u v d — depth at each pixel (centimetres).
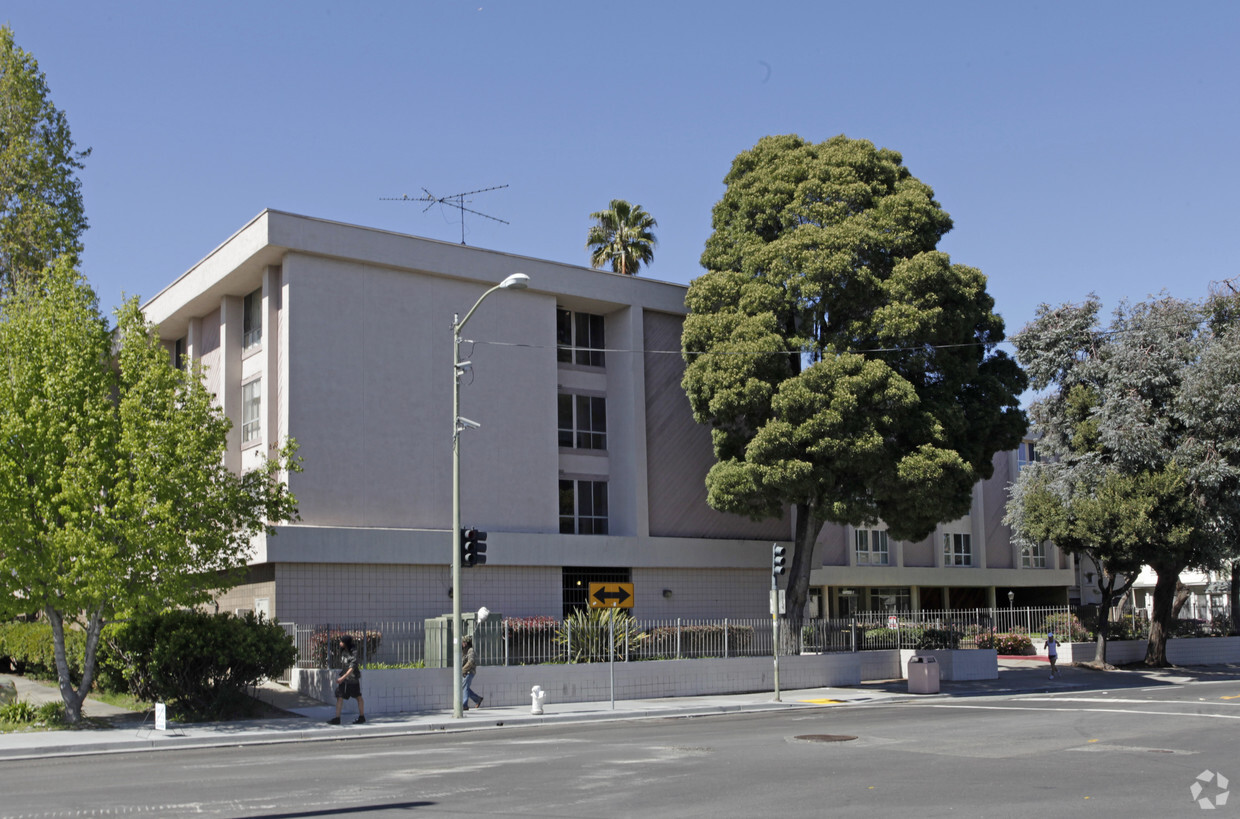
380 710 2488
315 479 3012
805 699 2880
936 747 1772
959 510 3300
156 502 2172
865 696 3003
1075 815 1132
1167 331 4106
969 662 3641
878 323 3269
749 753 1711
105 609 2180
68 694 2209
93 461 2144
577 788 1347
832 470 3219
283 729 2148
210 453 2278
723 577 3903
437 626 2633
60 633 2231
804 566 3650
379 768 1572
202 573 2317
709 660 3064
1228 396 3784
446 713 2472
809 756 1664
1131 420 3944
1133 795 1266
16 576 2152
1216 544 3981
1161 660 4241
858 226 3303
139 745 1961
